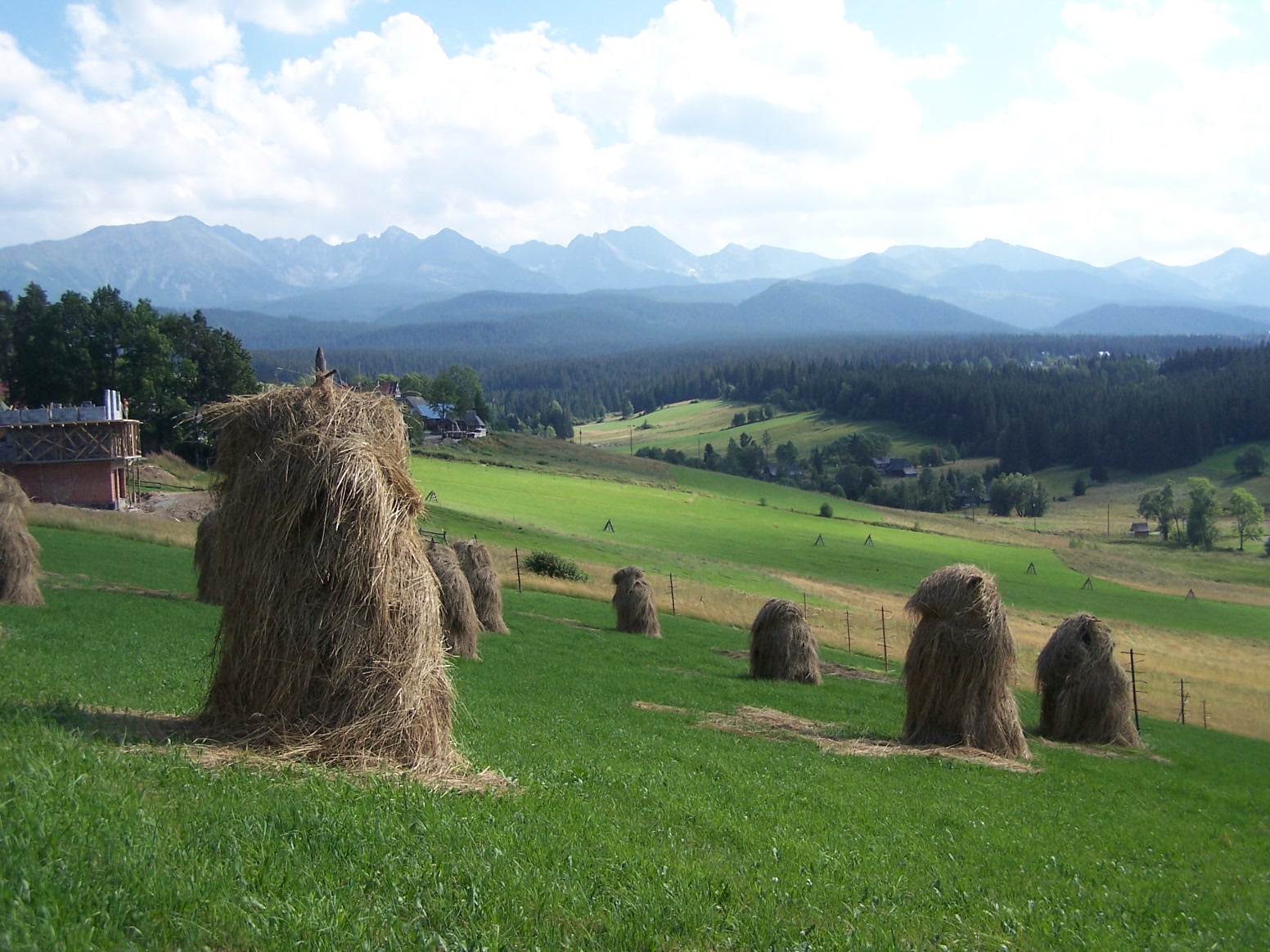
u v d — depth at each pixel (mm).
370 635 10516
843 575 81875
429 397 178375
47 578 33312
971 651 21422
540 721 18812
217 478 11336
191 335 95812
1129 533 149500
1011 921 9016
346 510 10492
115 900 5348
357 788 8805
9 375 87250
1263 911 11312
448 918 6168
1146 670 49500
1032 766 20469
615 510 103312
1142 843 14414
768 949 6758
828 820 12578
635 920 6668
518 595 50781
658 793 12336
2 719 9305
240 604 10609
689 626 47906
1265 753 30188
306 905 5867
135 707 11945
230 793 7895
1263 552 133375
